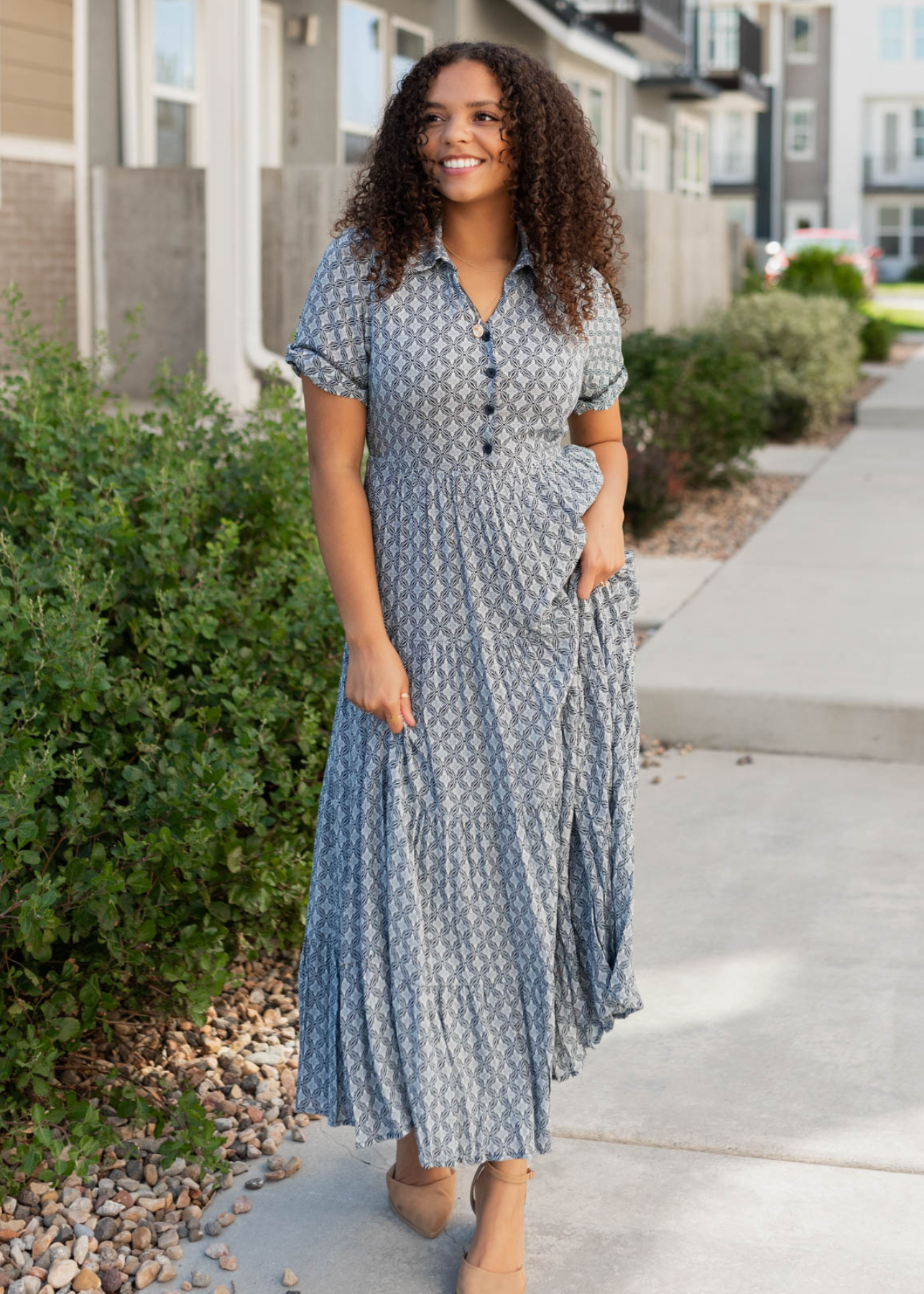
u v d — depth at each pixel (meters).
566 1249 2.42
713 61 29.31
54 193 9.49
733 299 14.14
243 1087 2.91
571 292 2.20
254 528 3.89
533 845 2.24
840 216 48.47
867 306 24.08
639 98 20.17
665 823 4.27
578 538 2.24
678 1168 2.64
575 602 2.26
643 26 16.47
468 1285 2.29
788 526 8.27
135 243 9.84
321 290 2.21
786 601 6.35
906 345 23.06
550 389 2.21
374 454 2.28
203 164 11.16
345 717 2.34
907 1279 2.34
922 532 7.98
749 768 4.77
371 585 2.23
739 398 9.52
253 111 8.87
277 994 3.29
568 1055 2.39
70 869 2.56
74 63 9.50
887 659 5.36
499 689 2.23
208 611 3.36
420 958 2.24
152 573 3.41
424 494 2.22
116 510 3.46
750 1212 2.51
